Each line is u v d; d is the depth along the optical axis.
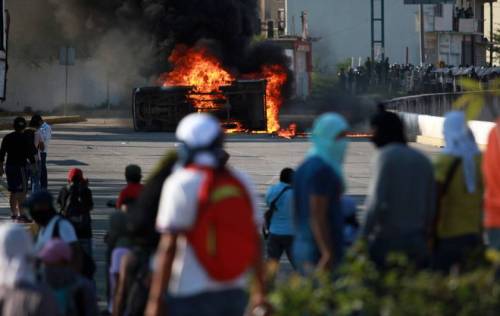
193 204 14.44
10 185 44.06
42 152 49.47
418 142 90.38
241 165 66.38
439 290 14.92
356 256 16.06
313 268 17.97
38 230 23.25
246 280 15.59
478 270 15.57
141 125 100.25
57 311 15.71
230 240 14.42
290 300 15.02
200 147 14.66
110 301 23.44
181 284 14.59
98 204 48.72
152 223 18.88
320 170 18.12
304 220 18.44
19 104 145.88
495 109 20.00
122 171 63.47
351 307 14.75
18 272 15.52
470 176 18.98
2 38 70.50
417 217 18.45
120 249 22.19
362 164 68.19
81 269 22.59
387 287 15.22
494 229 19.11
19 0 136.00
